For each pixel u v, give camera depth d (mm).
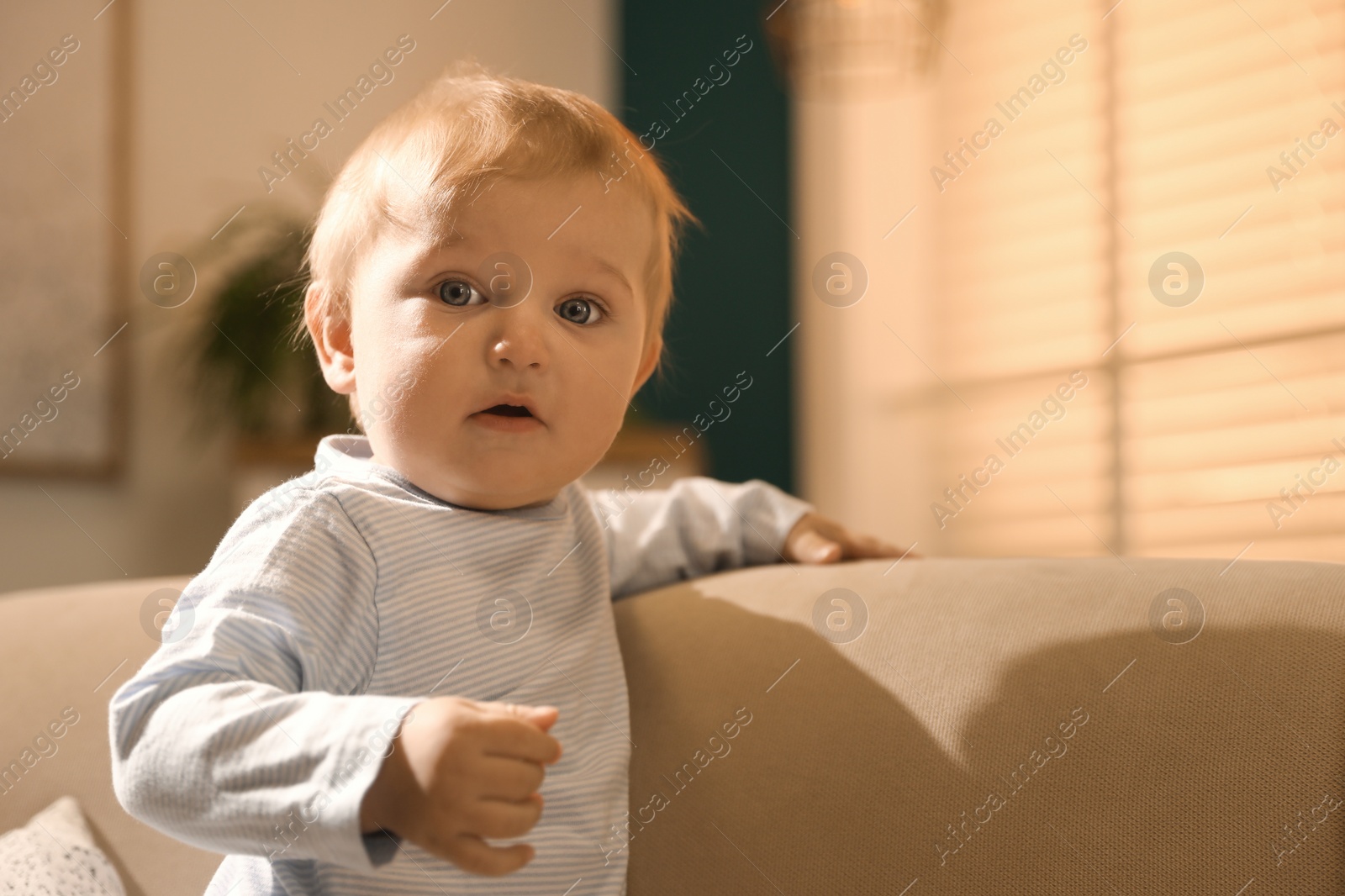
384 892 516
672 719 588
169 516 2312
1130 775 467
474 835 410
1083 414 2318
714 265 2979
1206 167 2123
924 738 512
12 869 549
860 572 635
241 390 2154
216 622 496
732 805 542
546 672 591
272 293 2146
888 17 2531
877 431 2770
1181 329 2152
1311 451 1927
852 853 500
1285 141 1996
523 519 622
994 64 2512
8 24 2141
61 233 2199
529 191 585
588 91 3051
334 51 2551
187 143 2354
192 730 453
